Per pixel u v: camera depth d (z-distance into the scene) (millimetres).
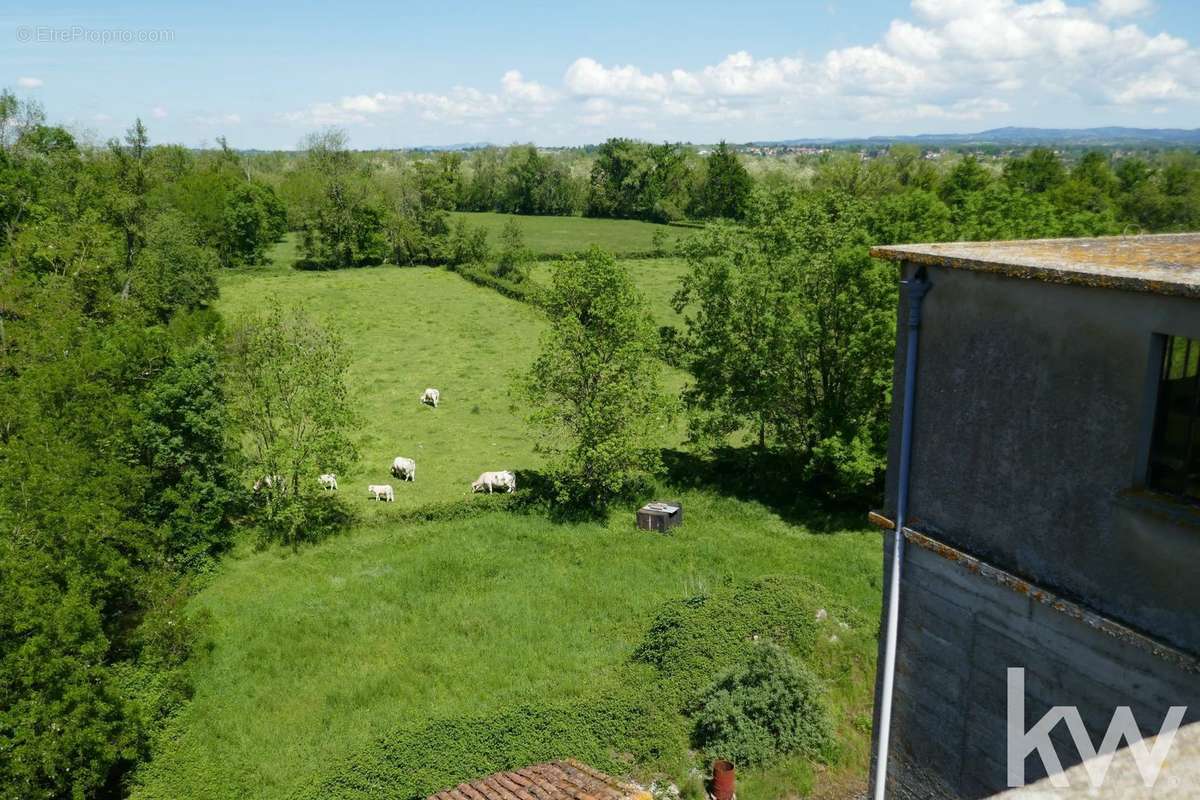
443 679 18969
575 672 19078
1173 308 5867
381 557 26047
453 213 133750
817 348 28844
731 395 30500
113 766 16328
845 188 77562
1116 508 6453
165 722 17453
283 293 70000
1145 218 69000
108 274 42062
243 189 88375
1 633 14883
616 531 27781
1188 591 5992
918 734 8742
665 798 14500
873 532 27266
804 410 29703
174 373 25906
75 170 58250
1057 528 6980
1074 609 6789
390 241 86938
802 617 19375
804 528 27922
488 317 63438
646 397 29547
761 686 16359
